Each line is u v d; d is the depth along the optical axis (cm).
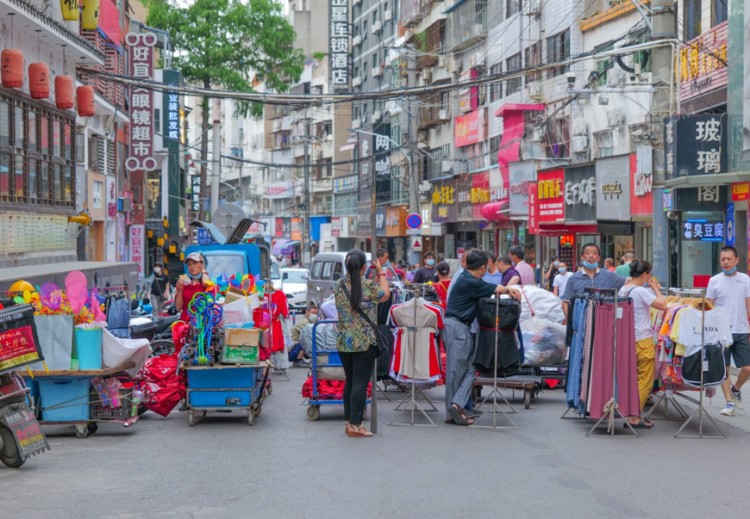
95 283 1791
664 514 734
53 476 870
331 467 907
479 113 4503
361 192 7075
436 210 5069
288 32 5569
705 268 2309
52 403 1080
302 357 1875
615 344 1102
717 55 2197
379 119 6644
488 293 1173
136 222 4538
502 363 1165
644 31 2903
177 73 5194
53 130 2300
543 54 3750
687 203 2019
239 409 1170
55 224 2317
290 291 3494
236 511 738
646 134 2764
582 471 893
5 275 1398
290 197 9256
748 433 1116
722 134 1994
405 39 5872
